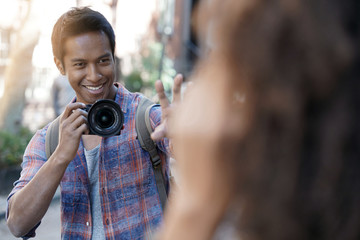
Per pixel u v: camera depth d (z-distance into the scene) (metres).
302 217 0.73
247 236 0.76
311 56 0.69
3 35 13.06
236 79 0.73
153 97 12.43
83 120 1.70
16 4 13.07
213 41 0.76
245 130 0.73
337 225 0.73
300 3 0.69
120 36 15.38
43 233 5.00
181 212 0.77
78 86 1.89
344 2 0.72
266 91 0.71
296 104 0.70
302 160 0.72
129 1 15.41
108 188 1.86
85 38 1.82
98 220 1.87
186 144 0.76
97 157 1.88
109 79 1.90
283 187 0.72
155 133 1.42
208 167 0.74
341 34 0.70
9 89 7.41
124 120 1.90
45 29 11.57
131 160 1.88
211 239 0.77
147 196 1.90
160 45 14.54
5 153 6.39
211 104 0.76
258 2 0.70
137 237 1.85
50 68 14.20
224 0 0.73
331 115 0.72
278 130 0.71
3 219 5.48
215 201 0.75
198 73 0.81
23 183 1.81
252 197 0.74
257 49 0.70
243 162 0.73
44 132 1.95
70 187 1.87
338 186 0.72
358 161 0.72
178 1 13.10
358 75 0.72
